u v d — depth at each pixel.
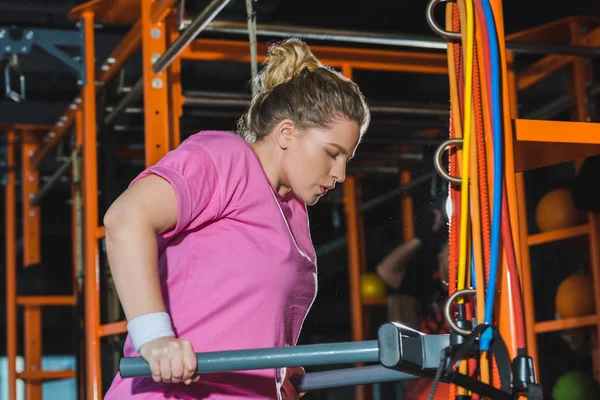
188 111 4.55
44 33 4.41
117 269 1.45
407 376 1.74
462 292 1.47
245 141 1.68
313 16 4.94
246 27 3.19
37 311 6.40
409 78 5.13
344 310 6.24
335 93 1.66
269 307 1.63
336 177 1.70
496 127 1.46
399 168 5.79
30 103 5.93
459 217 1.57
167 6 3.36
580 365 5.12
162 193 1.51
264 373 1.66
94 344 3.81
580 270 4.90
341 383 1.83
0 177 6.61
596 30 3.99
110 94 4.71
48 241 10.34
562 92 4.90
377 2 4.70
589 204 3.95
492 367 1.44
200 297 1.60
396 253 5.00
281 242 1.64
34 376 6.15
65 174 6.14
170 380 1.39
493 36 1.48
